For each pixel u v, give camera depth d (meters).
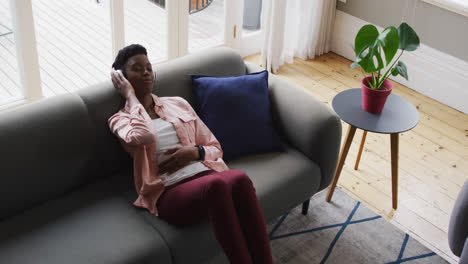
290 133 2.20
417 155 2.91
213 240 1.81
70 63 3.22
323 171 2.18
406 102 2.38
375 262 2.14
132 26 3.08
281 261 2.11
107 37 3.13
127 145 1.84
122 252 1.61
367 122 2.19
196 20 3.37
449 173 2.78
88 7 3.24
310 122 2.10
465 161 2.89
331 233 2.28
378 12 3.60
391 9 3.51
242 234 1.68
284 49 3.79
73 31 3.45
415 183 2.68
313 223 2.33
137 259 1.60
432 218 2.45
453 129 3.18
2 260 1.53
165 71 2.10
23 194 1.71
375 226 2.35
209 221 1.80
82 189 1.88
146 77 1.90
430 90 3.48
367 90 2.20
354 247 2.21
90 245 1.61
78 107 1.83
